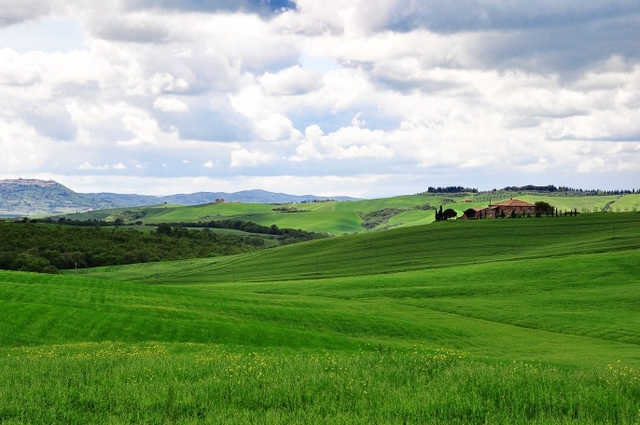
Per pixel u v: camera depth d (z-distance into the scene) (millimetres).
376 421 14781
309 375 19875
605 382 19109
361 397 17141
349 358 25078
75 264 167875
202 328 52219
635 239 139125
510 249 145625
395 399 16688
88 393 17719
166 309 64000
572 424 14625
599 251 127500
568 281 104875
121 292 82500
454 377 19734
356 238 183375
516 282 106312
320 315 70375
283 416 15094
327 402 16672
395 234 180125
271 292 107625
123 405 16469
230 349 39000
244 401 16875
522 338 64750
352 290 106438
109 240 199000
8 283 79812
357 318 69750
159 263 184250
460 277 113312
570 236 155000
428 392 17266
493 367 22156
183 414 15820
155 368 22047
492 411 15797
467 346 58094
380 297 99062
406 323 68438
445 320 76125
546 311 83562
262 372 20781
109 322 52500
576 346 59156
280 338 49969
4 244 169750
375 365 22344
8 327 48375
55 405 16469
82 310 56281
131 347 37500
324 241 186875
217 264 172875
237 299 85125
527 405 16312
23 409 16078
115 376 20547
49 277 92062
